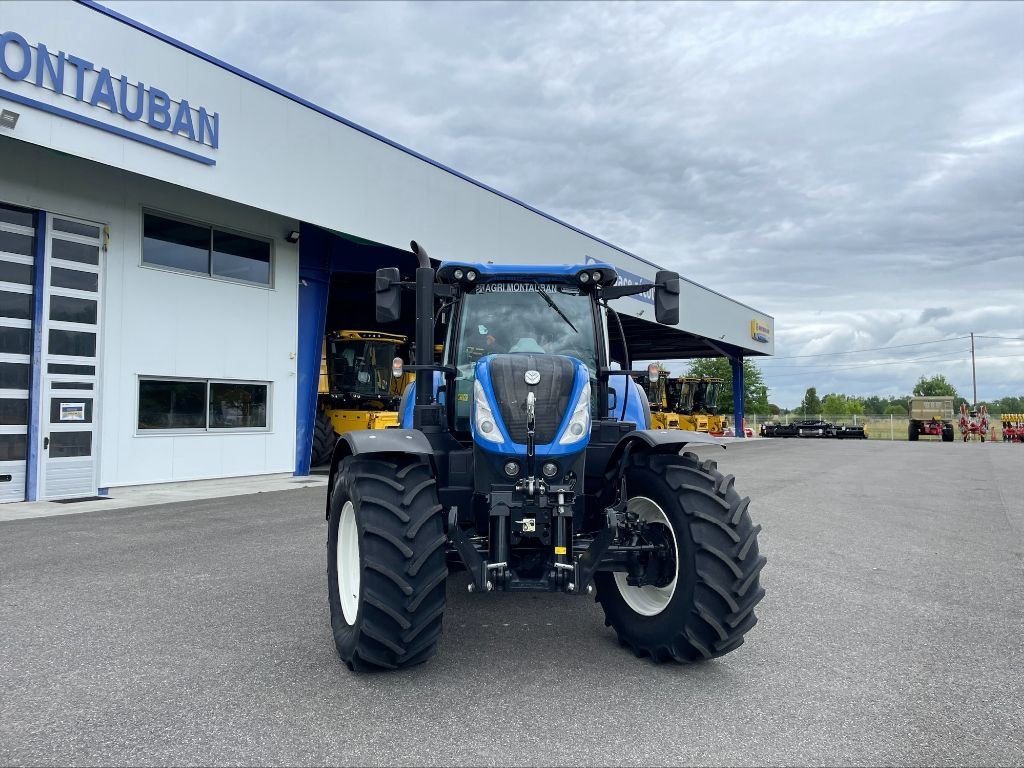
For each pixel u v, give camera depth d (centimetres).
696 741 298
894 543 762
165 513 916
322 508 960
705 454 2436
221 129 1152
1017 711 332
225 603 501
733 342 3581
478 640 428
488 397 384
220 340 1273
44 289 1031
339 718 317
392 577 343
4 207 1002
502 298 502
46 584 554
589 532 431
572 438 377
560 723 313
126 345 1131
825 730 309
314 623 456
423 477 378
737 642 366
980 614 496
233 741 294
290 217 1277
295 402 1413
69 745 290
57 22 946
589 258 2252
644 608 401
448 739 297
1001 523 905
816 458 2245
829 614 494
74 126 969
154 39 1059
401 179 1499
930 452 2686
